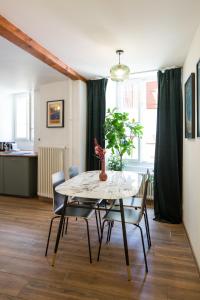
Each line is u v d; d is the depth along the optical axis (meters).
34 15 2.07
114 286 1.88
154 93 4.20
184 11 2.01
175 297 1.75
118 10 2.00
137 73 3.86
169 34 2.44
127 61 3.26
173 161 3.41
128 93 4.37
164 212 3.42
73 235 2.84
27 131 5.47
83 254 2.39
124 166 4.19
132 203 2.76
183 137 3.34
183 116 3.33
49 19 2.14
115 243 2.64
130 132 4.00
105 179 2.57
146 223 2.59
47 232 2.93
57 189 2.20
